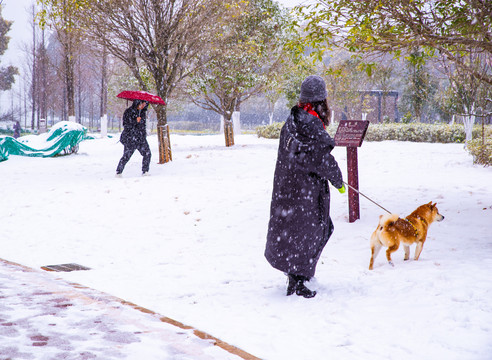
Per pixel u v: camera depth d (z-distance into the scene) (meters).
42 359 2.49
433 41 6.07
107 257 6.58
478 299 3.94
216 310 4.15
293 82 22.98
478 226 6.79
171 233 7.74
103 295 4.36
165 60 16.02
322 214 4.40
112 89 43.31
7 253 6.68
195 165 14.58
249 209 8.89
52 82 43.28
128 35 15.95
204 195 10.26
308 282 4.79
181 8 15.77
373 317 3.80
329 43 6.90
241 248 6.68
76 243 7.27
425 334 3.40
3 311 3.36
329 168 4.26
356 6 6.30
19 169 14.76
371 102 37.91
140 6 15.29
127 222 8.46
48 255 6.64
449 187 9.80
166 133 15.42
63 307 3.66
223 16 16.98
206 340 3.24
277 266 4.39
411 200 8.68
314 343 3.32
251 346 3.25
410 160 14.30
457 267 4.92
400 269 5.08
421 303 4.00
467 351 3.08
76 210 9.30
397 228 5.17
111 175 13.41
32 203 9.86
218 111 21.52
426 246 6.01
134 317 3.63
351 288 4.58
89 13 15.20
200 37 16.73
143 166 13.19
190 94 20.75
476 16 5.66
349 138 7.40
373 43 6.34
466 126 19.47
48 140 19.12
